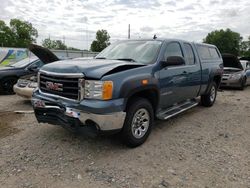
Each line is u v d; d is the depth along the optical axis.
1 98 9.32
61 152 4.49
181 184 3.61
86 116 4.10
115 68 4.36
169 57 5.17
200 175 3.85
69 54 31.48
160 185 3.57
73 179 3.68
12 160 4.19
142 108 4.74
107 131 4.21
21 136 5.21
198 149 4.77
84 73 4.16
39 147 4.68
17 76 10.23
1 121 6.22
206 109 7.97
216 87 8.51
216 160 4.34
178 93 5.96
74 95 4.25
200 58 7.10
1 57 23.39
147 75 4.77
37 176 3.74
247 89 13.42
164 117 5.44
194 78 6.59
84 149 4.62
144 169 3.98
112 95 4.16
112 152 4.53
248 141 5.26
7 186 3.49
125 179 3.70
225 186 3.59
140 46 5.67
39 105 4.64
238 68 13.27
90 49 63.22
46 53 6.90
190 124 6.29
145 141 5.02
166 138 5.27
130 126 4.52
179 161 4.27
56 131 5.47
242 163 4.26
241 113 7.57
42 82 4.74
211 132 5.75
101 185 3.55
